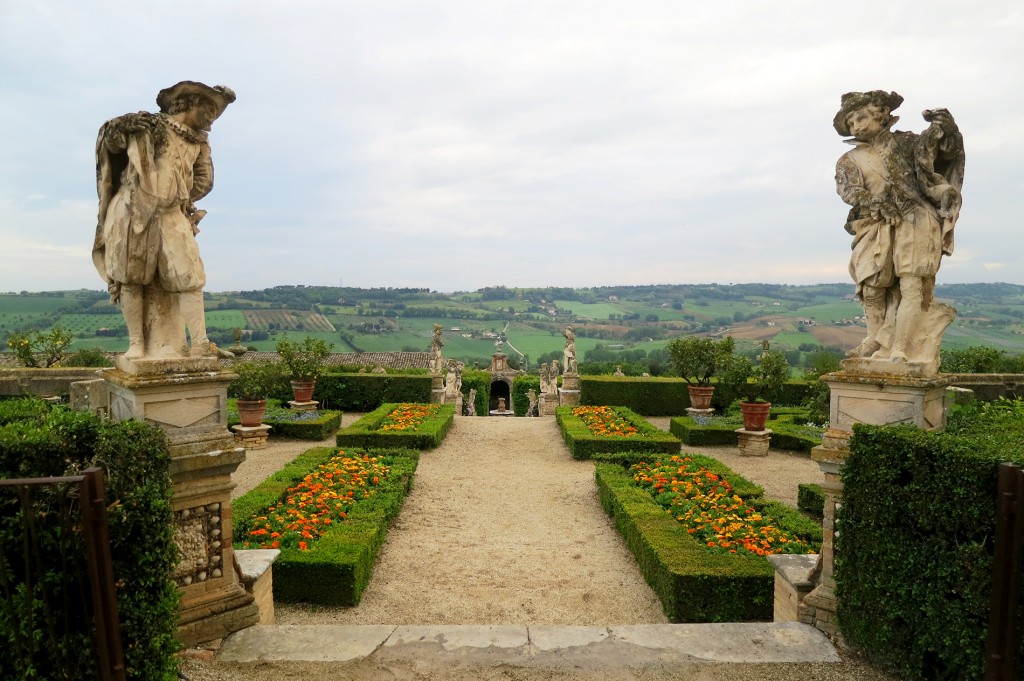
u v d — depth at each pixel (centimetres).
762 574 724
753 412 1689
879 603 496
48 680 382
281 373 1925
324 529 905
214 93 554
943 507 438
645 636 561
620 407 2244
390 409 2192
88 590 390
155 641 418
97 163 527
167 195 522
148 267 526
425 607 776
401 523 1111
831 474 585
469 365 5641
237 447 559
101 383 597
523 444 1895
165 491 446
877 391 557
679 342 2108
